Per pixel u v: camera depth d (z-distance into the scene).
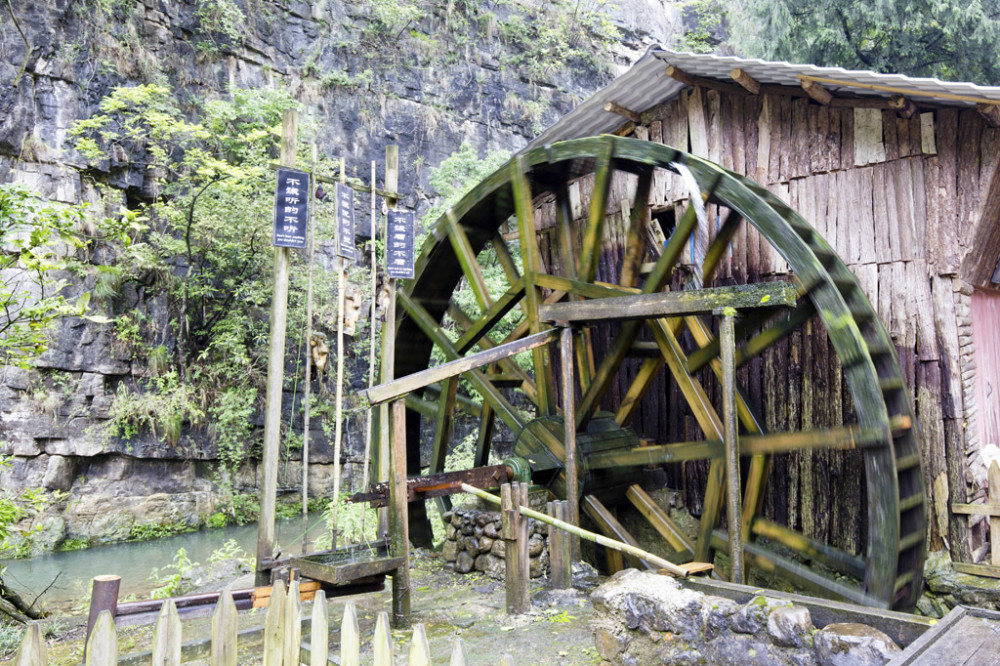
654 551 6.87
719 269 6.89
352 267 15.16
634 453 6.18
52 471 11.59
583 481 6.33
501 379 7.96
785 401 6.36
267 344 14.31
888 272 5.90
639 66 6.59
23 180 11.81
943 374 5.60
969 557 5.40
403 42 16.78
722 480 5.70
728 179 5.56
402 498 4.80
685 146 7.19
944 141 5.70
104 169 12.73
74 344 12.01
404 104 16.61
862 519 5.85
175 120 13.82
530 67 18.31
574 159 6.68
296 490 14.08
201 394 13.44
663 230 8.04
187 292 13.61
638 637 3.64
